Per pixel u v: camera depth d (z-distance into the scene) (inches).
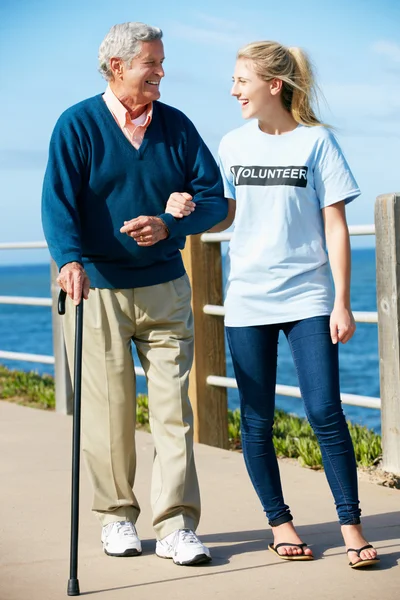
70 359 172.7
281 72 160.7
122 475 171.3
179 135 169.2
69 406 326.3
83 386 170.1
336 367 161.9
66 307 170.6
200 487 221.1
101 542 180.1
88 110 164.6
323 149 160.7
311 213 162.7
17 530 189.6
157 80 162.7
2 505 208.5
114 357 167.9
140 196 164.7
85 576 161.0
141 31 160.1
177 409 167.9
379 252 223.8
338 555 168.1
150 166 164.7
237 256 166.7
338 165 160.4
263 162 163.2
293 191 160.9
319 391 160.4
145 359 171.8
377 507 199.9
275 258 162.2
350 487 161.8
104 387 168.4
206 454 258.4
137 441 275.7
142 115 165.9
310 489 215.5
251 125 167.9
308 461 245.4
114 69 161.8
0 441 278.5
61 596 151.3
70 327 170.2
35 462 250.1
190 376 275.7
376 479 222.8
